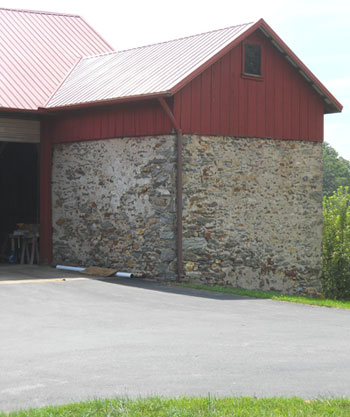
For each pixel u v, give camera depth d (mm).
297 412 5312
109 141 16266
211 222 15406
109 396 5941
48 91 18219
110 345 8227
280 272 16750
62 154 17609
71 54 20484
